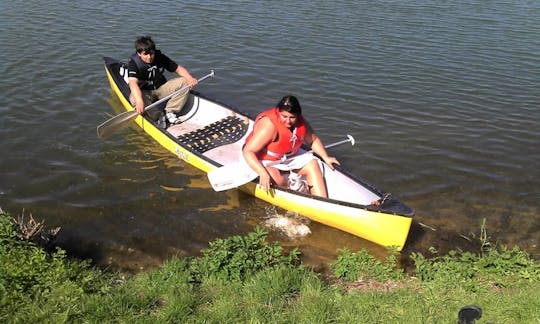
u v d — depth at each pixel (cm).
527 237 579
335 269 500
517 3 1490
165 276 444
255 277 441
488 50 1148
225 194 650
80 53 1045
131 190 651
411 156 746
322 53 1100
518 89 973
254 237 490
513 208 634
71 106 855
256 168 570
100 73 970
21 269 402
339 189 619
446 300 410
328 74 1007
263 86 953
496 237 577
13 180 657
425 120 852
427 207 633
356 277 483
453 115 870
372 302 400
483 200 649
